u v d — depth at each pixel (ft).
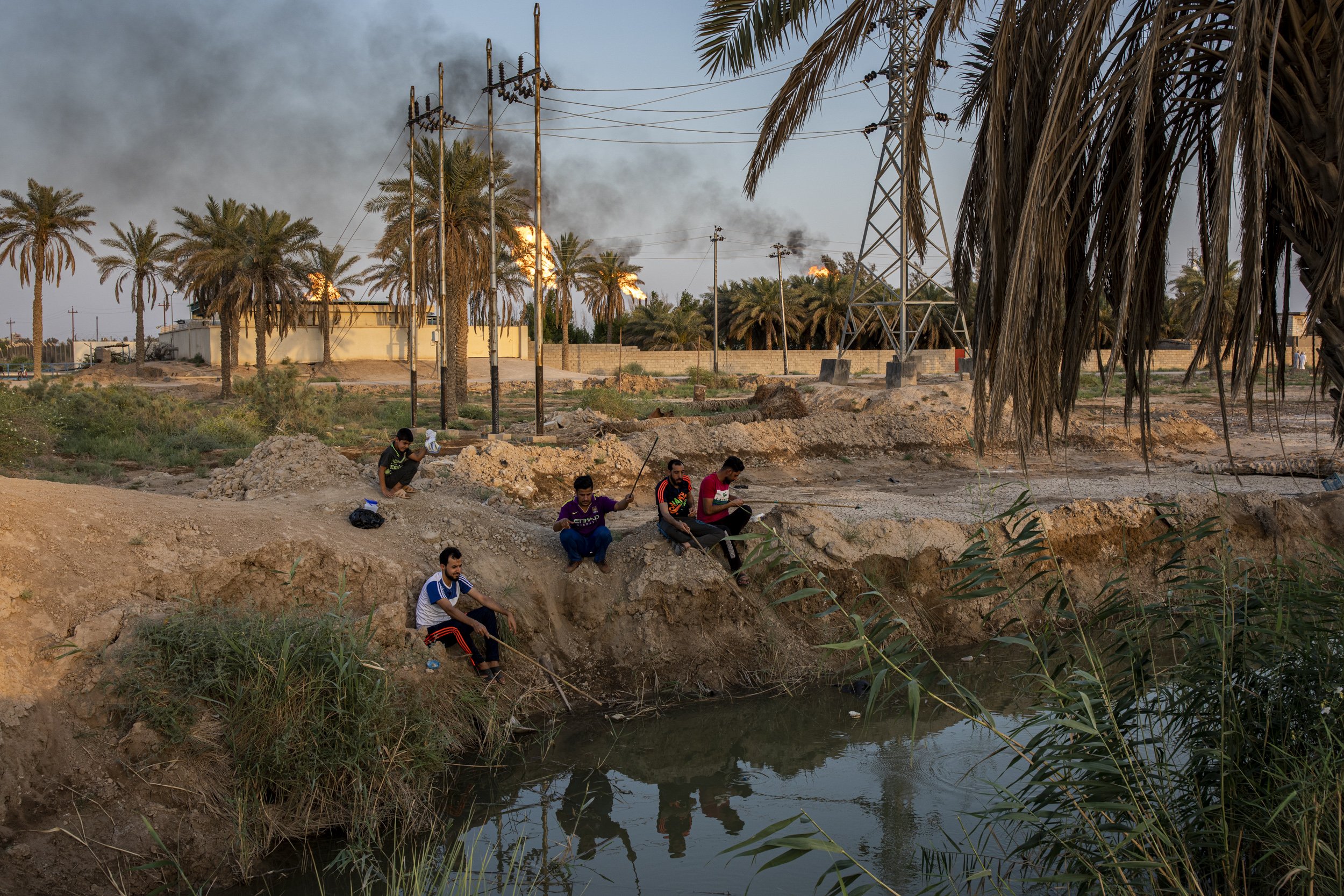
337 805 17.78
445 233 92.73
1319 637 14.29
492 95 71.05
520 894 15.51
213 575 20.62
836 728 23.44
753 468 54.75
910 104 18.92
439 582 22.67
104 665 17.17
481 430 81.76
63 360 306.35
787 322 233.55
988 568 15.85
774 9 19.94
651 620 26.55
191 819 16.17
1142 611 16.52
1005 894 14.39
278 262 143.33
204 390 144.66
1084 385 125.80
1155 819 11.67
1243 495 36.22
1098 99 15.38
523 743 22.21
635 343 262.47
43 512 19.51
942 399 81.87
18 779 14.99
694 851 17.13
